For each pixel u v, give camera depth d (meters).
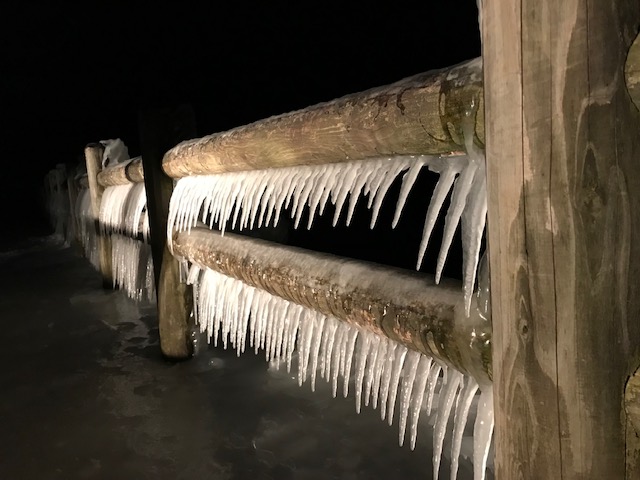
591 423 0.85
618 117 0.77
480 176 1.09
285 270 1.97
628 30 0.76
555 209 0.83
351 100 1.44
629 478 0.84
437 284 1.31
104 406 2.73
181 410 2.62
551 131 0.82
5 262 7.71
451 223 1.17
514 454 0.96
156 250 3.28
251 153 2.07
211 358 3.28
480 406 1.16
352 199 1.58
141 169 3.71
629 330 0.81
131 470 2.16
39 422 2.61
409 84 1.23
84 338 3.85
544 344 0.88
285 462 2.12
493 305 0.98
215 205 2.70
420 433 2.25
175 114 3.19
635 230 0.79
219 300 2.80
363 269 1.61
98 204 5.47
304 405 2.56
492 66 0.89
